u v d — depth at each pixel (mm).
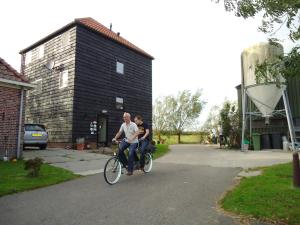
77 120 18969
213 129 34750
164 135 41562
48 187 7195
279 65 3928
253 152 16500
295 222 4223
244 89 18375
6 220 4578
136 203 5473
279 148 18984
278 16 4234
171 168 10180
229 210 4914
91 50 20516
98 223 4379
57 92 20375
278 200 5191
